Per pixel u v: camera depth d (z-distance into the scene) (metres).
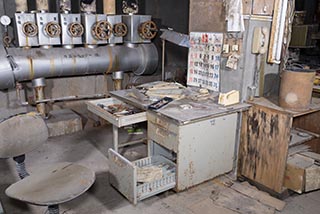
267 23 2.48
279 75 2.70
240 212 2.19
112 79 3.98
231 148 2.56
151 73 4.01
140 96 2.67
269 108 2.34
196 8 2.78
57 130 3.54
